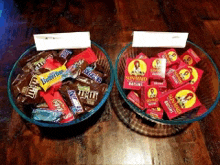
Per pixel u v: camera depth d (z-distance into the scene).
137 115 0.94
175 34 0.91
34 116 0.77
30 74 0.85
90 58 0.93
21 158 0.85
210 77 0.95
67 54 0.94
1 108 0.94
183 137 0.91
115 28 1.17
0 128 0.90
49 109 0.81
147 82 0.88
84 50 0.98
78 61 0.91
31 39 1.12
